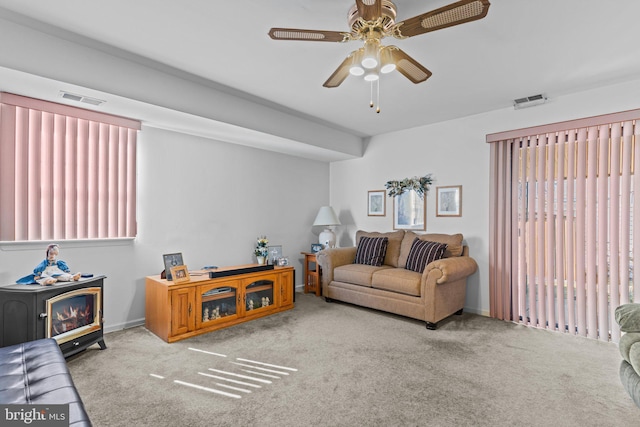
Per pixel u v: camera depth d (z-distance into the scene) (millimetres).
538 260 3459
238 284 3572
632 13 1985
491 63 2676
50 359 1687
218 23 2137
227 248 4250
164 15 2045
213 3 1928
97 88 2488
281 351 2805
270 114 3824
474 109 3814
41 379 1488
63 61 2326
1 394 1355
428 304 3385
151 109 2943
